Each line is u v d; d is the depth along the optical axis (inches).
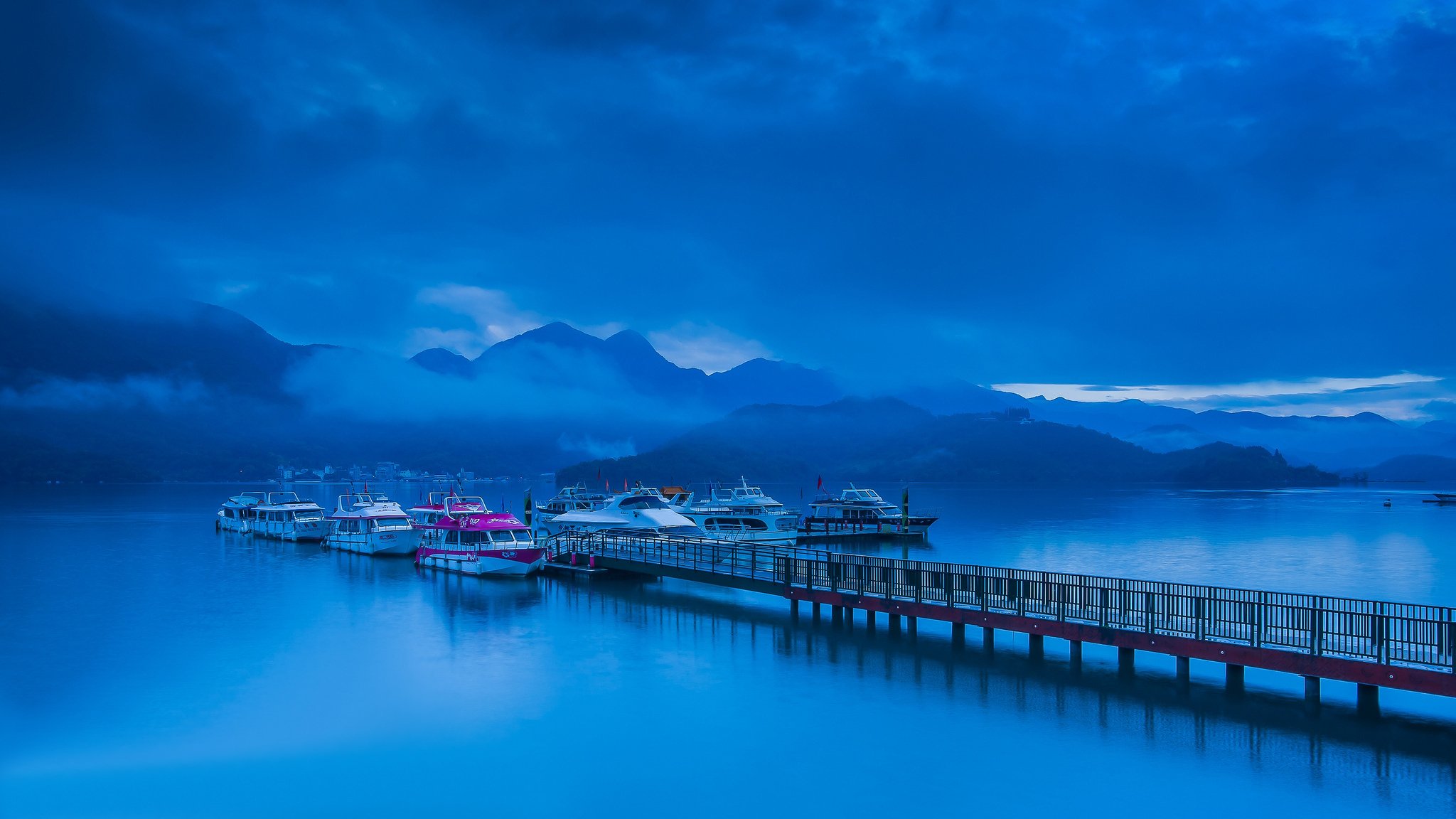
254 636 1941.4
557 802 1080.2
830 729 1310.3
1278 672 1562.5
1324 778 1119.6
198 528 5231.3
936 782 1122.0
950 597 1733.5
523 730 1317.7
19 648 1844.2
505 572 2733.8
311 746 1259.8
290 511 4379.9
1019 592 1642.5
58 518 6378.0
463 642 1865.2
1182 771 1144.2
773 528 3946.9
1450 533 4911.4
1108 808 1047.0
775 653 1733.5
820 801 1074.7
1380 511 7460.6
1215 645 1390.3
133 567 3181.6
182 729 1333.7
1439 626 1203.9
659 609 2219.5
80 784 1140.5
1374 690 1302.9
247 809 1068.5
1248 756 1184.8
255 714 1396.4
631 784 1128.2
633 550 2726.4
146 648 1843.0
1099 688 1475.1
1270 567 3321.9
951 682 1525.6
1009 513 7032.5
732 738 1278.3
